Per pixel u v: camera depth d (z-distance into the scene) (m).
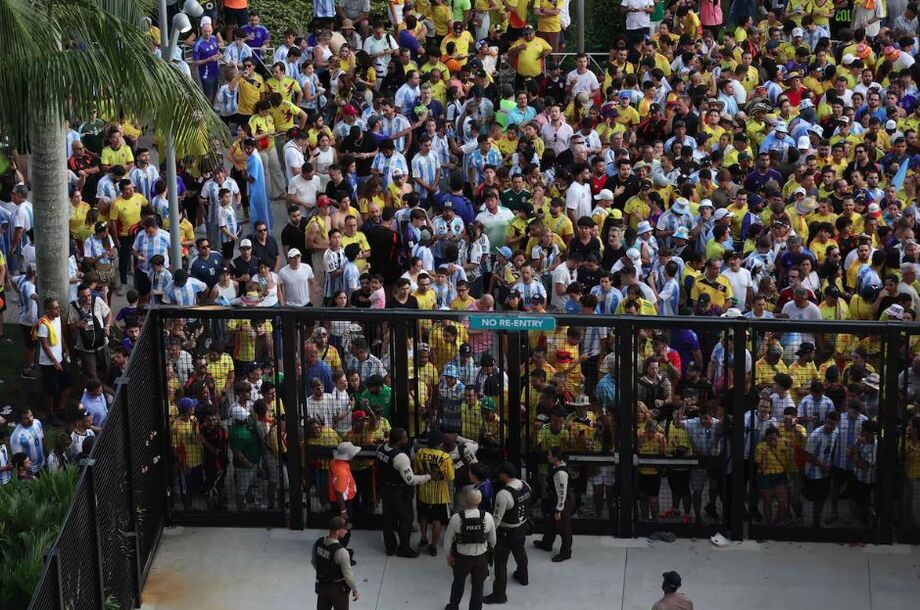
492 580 38.62
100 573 33.59
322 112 62.62
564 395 39.31
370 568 38.94
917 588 37.88
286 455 40.25
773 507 39.75
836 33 75.75
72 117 41.94
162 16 47.25
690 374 38.97
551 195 54.56
